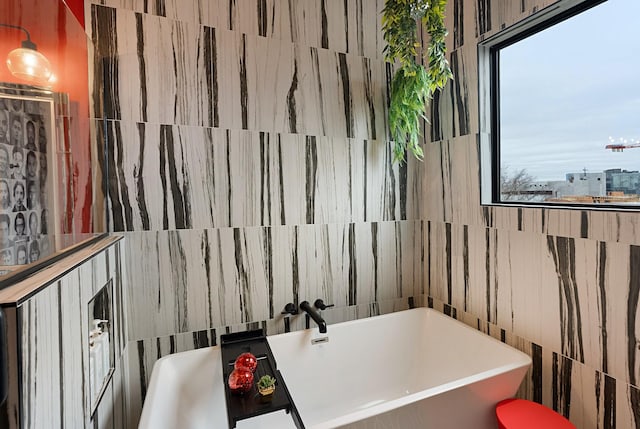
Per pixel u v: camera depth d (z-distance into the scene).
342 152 1.91
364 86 1.95
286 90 1.76
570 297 1.34
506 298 1.62
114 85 1.46
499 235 1.64
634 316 1.14
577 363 1.32
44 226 1.22
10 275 0.79
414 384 1.95
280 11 1.74
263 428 1.60
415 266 2.16
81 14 1.40
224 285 1.67
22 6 1.20
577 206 1.37
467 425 1.33
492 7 1.61
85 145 1.40
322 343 1.77
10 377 0.62
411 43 1.62
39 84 1.25
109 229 1.47
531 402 1.38
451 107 1.90
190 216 1.60
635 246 1.13
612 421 1.21
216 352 1.54
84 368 0.97
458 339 1.78
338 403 1.77
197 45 1.58
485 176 1.74
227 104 1.64
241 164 1.68
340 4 1.87
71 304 0.88
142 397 1.54
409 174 2.12
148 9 1.50
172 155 1.56
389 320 1.94
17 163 1.16
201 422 1.45
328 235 1.90
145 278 1.54
